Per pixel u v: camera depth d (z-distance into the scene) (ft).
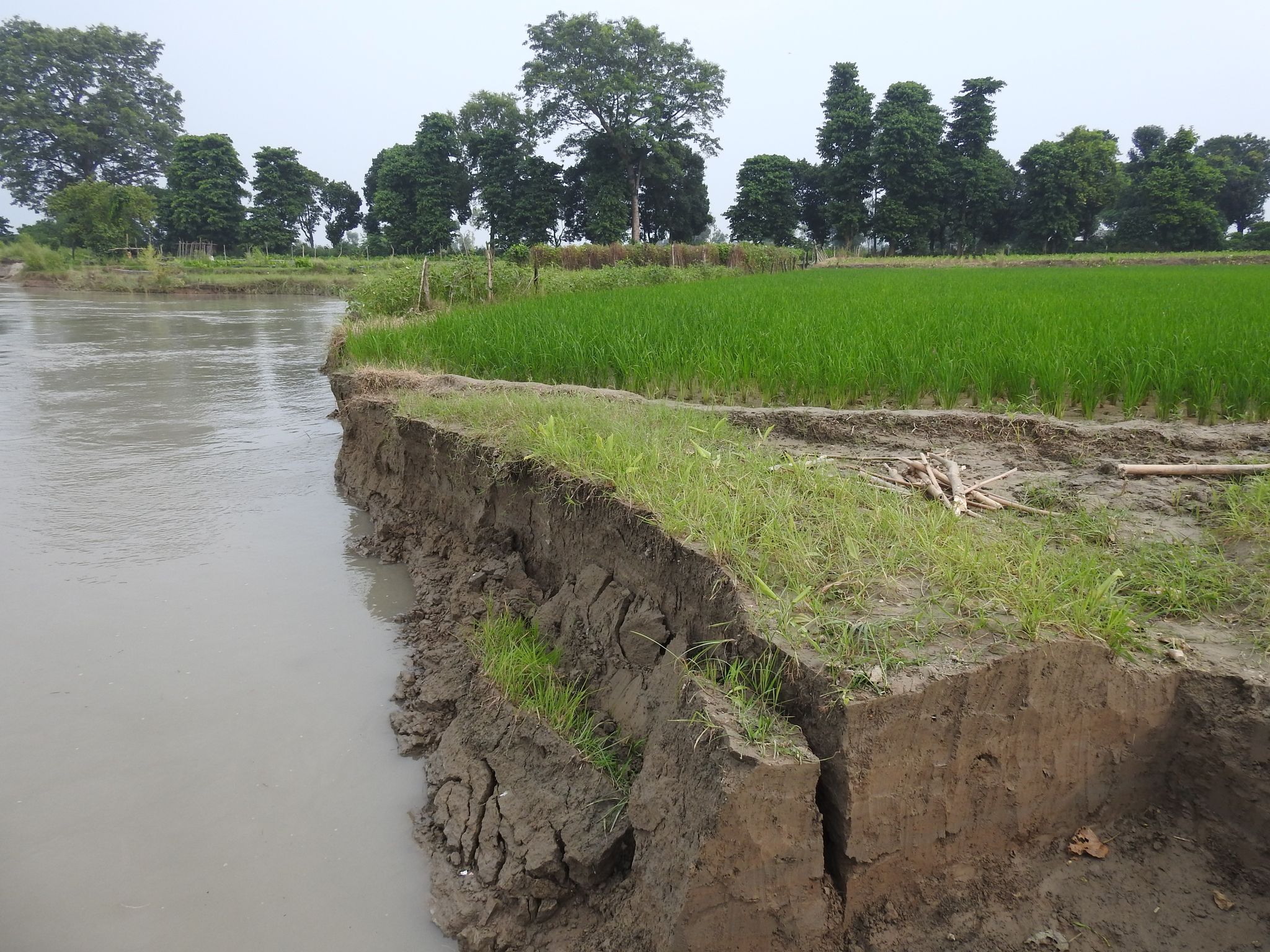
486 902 10.64
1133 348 24.26
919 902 9.75
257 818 12.29
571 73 156.46
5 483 27.66
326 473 29.78
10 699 14.98
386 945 10.25
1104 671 10.07
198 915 10.55
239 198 196.65
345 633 17.84
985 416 21.01
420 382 27.89
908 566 11.93
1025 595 10.63
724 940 9.02
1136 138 207.41
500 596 17.44
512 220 178.40
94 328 79.05
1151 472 16.58
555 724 12.93
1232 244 170.60
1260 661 10.22
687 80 162.71
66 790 12.66
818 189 197.36
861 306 41.01
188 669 16.17
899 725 9.33
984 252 185.26
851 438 20.93
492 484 19.20
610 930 9.83
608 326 32.50
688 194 187.93
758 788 8.82
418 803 12.79
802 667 9.91
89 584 19.86
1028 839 10.23
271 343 67.77
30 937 10.10
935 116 170.50
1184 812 10.22
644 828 9.92
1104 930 9.30
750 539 12.58
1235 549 13.02
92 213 164.14
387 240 189.47
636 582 13.99
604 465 15.81
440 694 14.84
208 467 30.04
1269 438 18.76
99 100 215.10
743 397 26.25
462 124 196.85
